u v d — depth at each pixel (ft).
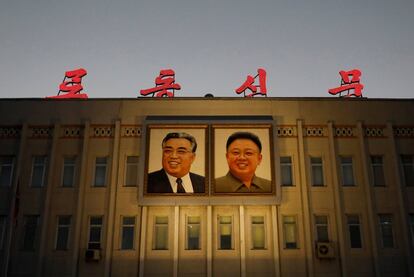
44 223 83.87
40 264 81.46
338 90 99.50
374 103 93.30
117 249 83.15
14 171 88.12
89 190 86.94
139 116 91.56
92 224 85.51
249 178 85.66
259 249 83.61
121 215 85.30
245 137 87.86
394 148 89.81
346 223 85.92
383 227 86.43
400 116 92.68
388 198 87.35
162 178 85.46
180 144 87.30
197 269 82.12
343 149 90.38
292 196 86.69
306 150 90.02
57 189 87.10
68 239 84.28
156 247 83.87
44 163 89.71
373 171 90.12
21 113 91.66
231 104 92.58
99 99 92.63
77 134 90.68
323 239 84.89
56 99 92.38
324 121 91.86
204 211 85.61
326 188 87.56
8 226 83.92
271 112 92.07
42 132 90.74
